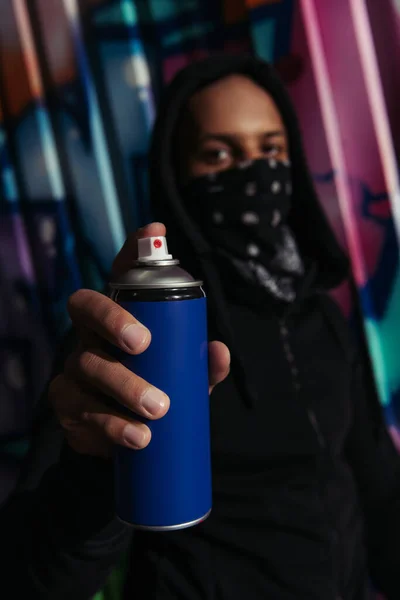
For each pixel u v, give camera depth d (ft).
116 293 2.27
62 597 2.51
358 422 4.71
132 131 6.63
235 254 4.06
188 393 2.17
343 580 3.77
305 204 4.77
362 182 6.83
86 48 6.44
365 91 6.69
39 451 3.22
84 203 6.56
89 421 2.15
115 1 6.46
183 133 4.26
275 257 4.12
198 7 6.64
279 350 3.98
